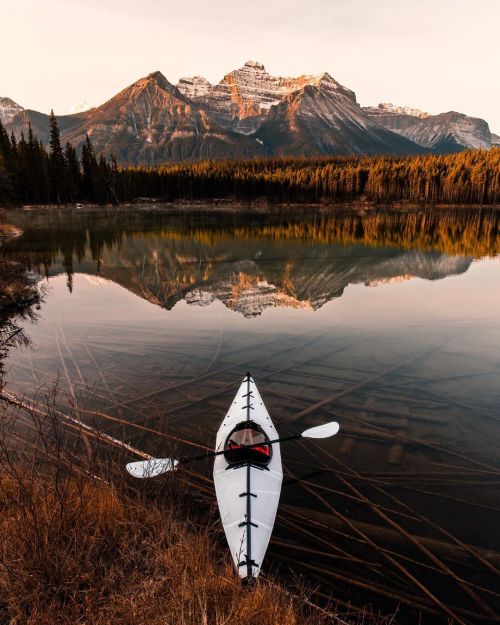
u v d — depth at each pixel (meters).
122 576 4.68
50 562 4.58
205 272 28.19
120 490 6.29
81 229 52.56
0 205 75.38
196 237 46.59
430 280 25.45
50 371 11.97
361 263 31.30
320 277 26.52
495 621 5.03
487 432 9.08
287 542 6.14
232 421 8.76
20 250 35.91
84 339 14.66
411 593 5.38
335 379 11.59
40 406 9.73
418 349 13.85
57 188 90.06
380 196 117.88
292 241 43.38
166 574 4.90
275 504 6.60
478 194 109.31
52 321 16.86
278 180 126.31
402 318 17.41
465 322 16.80
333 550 6.02
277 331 15.70
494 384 11.34
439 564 5.77
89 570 4.71
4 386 10.82
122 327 16.08
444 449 8.44
